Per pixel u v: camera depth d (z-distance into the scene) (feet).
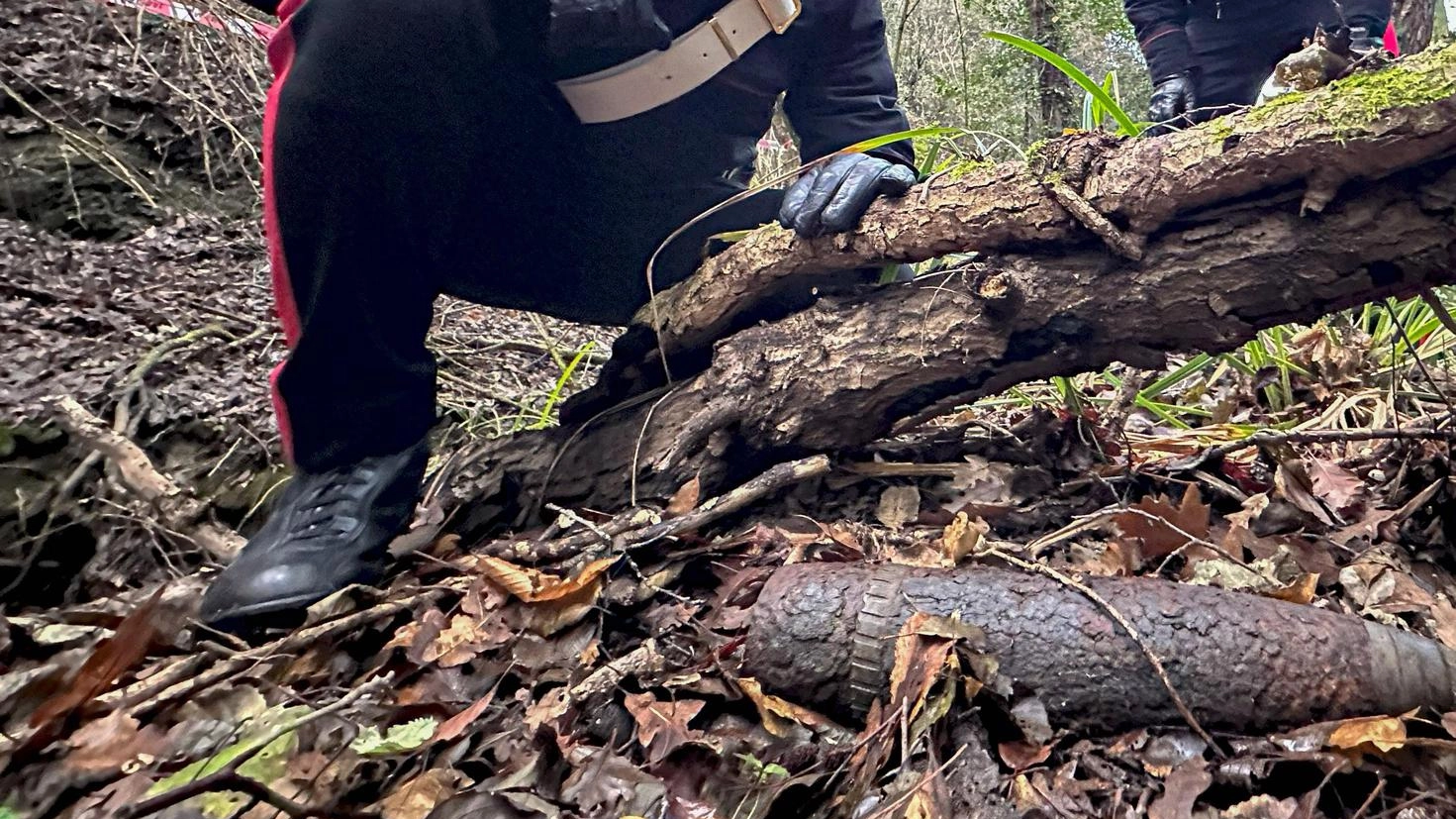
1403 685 2.97
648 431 5.64
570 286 6.25
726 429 5.52
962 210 4.68
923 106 19.72
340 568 4.47
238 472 6.25
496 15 4.76
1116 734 3.06
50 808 2.65
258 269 10.39
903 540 4.71
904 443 6.19
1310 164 3.76
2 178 10.12
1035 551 4.54
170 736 3.05
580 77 5.15
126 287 8.76
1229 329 4.38
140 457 5.33
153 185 11.16
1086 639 3.16
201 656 3.49
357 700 3.33
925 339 5.04
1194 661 3.05
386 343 4.93
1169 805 2.73
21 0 11.12
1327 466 5.49
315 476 4.84
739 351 5.55
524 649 3.93
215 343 7.72
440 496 5.63
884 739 2.96
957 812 2.71
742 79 5.49
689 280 5.95
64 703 2.91
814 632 3.38
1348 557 4.50
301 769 2.93
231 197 11.75
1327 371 6.82
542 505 5.63
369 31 4.38
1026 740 3.01
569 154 5.54
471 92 4.92
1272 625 3.12
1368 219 3.86
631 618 4.23
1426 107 3.46
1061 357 4.86
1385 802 2.71
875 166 5.12
